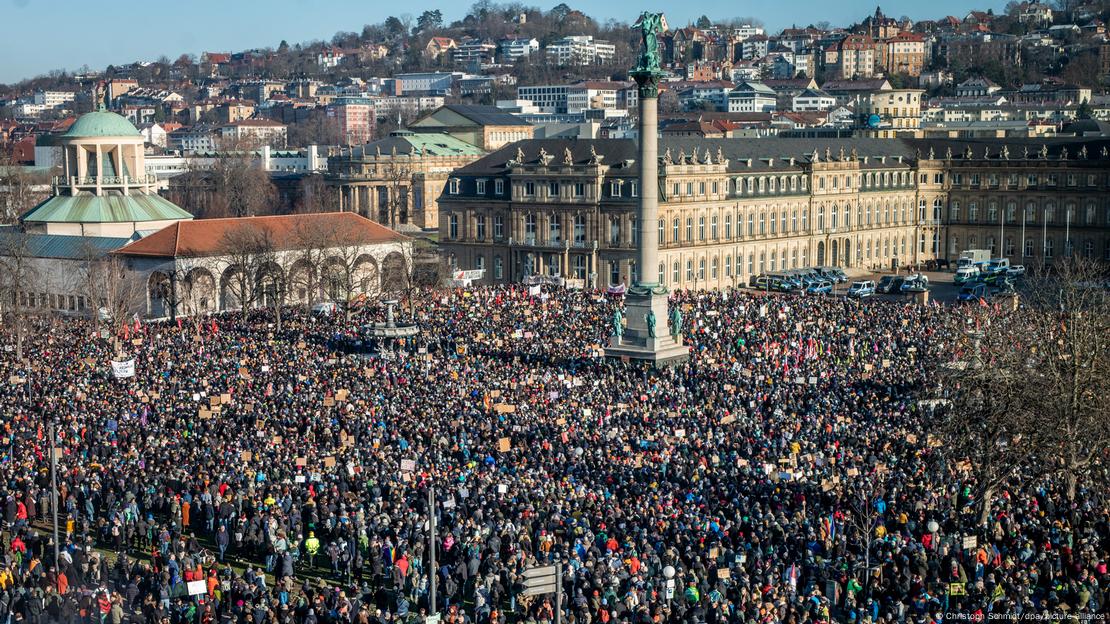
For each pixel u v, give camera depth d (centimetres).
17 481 8594
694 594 6506
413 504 8000
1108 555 7050
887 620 6303
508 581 6875
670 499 7925
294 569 7744
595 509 7769
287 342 14300
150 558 7912
